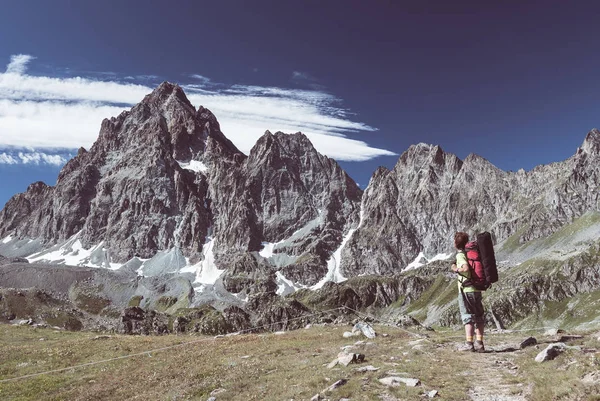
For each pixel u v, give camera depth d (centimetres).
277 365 2461
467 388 1410
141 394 2464
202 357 3253
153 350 3838
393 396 1445
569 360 1420
